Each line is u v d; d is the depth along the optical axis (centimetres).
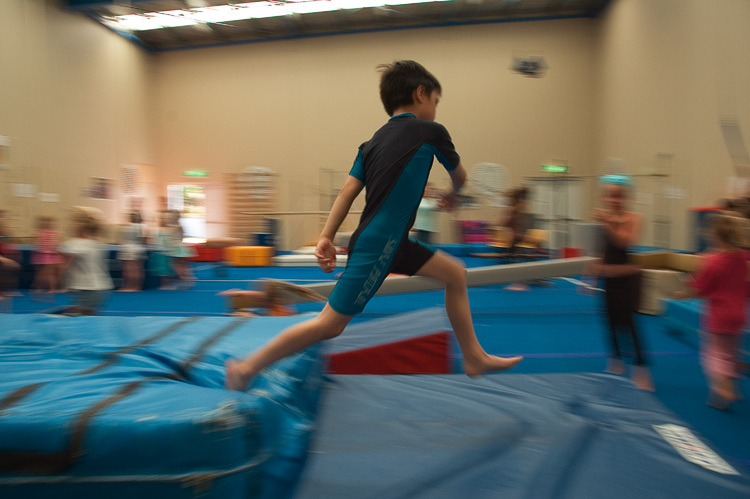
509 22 1405
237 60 1555
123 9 1298
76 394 139
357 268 152
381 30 1466
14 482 120
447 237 1374
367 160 165
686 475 145
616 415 190
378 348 313
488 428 179
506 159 1427
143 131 1542
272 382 170
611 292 341
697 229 729
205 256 1337
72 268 502
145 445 119
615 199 333
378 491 139
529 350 457
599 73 1347
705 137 820
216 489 119
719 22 778
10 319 245
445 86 1445
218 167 1584
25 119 1103
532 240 951
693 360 419
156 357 184
